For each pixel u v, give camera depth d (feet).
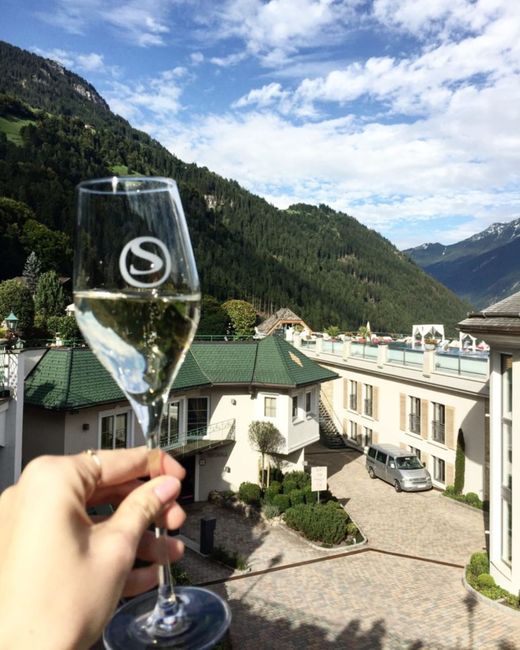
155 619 4.16
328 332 162.30
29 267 175.83
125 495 4.44
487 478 67.31
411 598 44.70
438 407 76.89
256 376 70.64
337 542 56.29
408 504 69.72
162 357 4.28
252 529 60.90
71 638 3.26
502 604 42.14
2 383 34.35
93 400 51.01
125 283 4.15
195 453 65.77
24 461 51.62
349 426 102.01
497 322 40.96
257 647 37.29
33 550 3.31
